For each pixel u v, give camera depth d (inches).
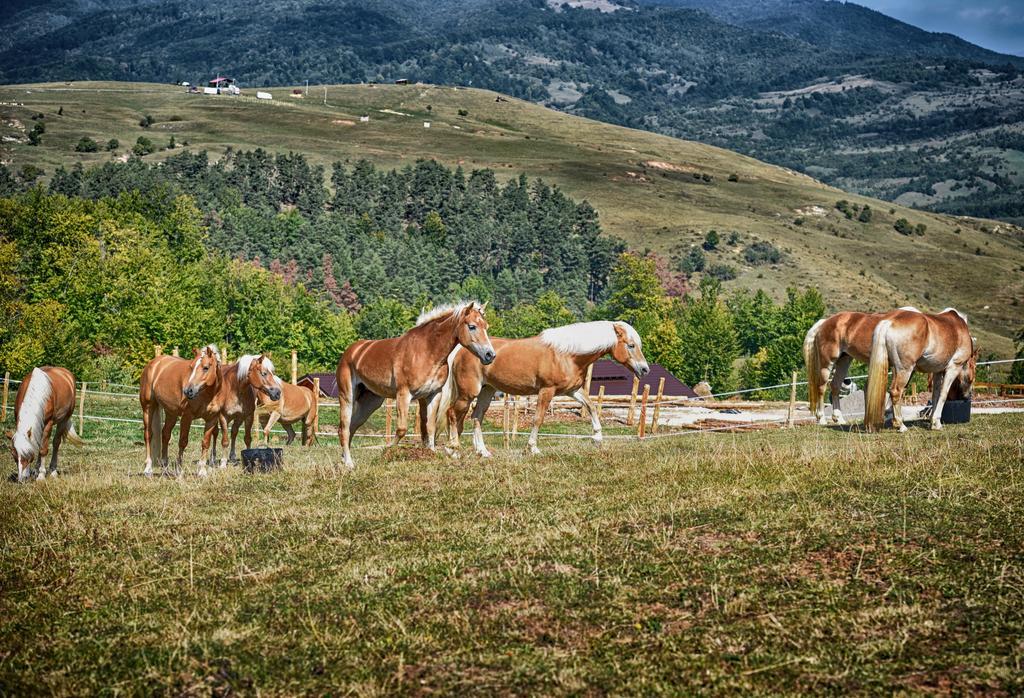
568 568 362.6
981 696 252.7
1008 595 308.7
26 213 2603.3
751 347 5142.7
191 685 287.9
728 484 492.4
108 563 406.3
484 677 279.7
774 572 343.3
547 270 7455.7
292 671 292.0
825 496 436.8
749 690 263.1
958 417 820.6
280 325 3668.8
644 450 684.7
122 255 2623.0
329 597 348.2
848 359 882.1
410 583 357.4
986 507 398.6
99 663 303.1
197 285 3412.9
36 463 717.3
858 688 260.8
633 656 287.0
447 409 690.8
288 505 505.0
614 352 695.7
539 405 681.6
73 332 2288.4
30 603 358.3
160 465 677.3
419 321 640.4
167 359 665.0
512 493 501.7
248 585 371.2
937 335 751.1
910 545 359.6
